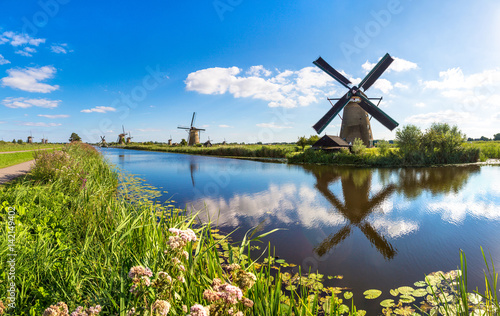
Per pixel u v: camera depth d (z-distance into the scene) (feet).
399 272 13.25
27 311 6.69
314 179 44.11
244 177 46.98
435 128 69.62
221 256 14.55
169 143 263.08
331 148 85.25
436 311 9.87
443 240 17.51
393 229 19.74
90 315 4.91
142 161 83.25
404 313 9.80
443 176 43.96
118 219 12.38
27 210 13.88
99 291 6.93
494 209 24.44
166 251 6.57
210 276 8.07
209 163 76.28
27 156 59.26
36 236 10.96
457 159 64.95
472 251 15.76
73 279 7.38
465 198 28.71
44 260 8.53
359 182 40.34
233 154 115.44
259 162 79.30
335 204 27.25
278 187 36.99
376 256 15.19
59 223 12.78
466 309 7.47
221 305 5.12
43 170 24.85
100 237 11.21
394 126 95.04
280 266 13.83
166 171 55.93
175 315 5.90
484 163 62.28
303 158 78.79
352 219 22.21
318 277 12.65
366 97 102.37
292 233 18.89
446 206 25.77
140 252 9.23
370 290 11.49
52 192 19.36
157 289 5.41
